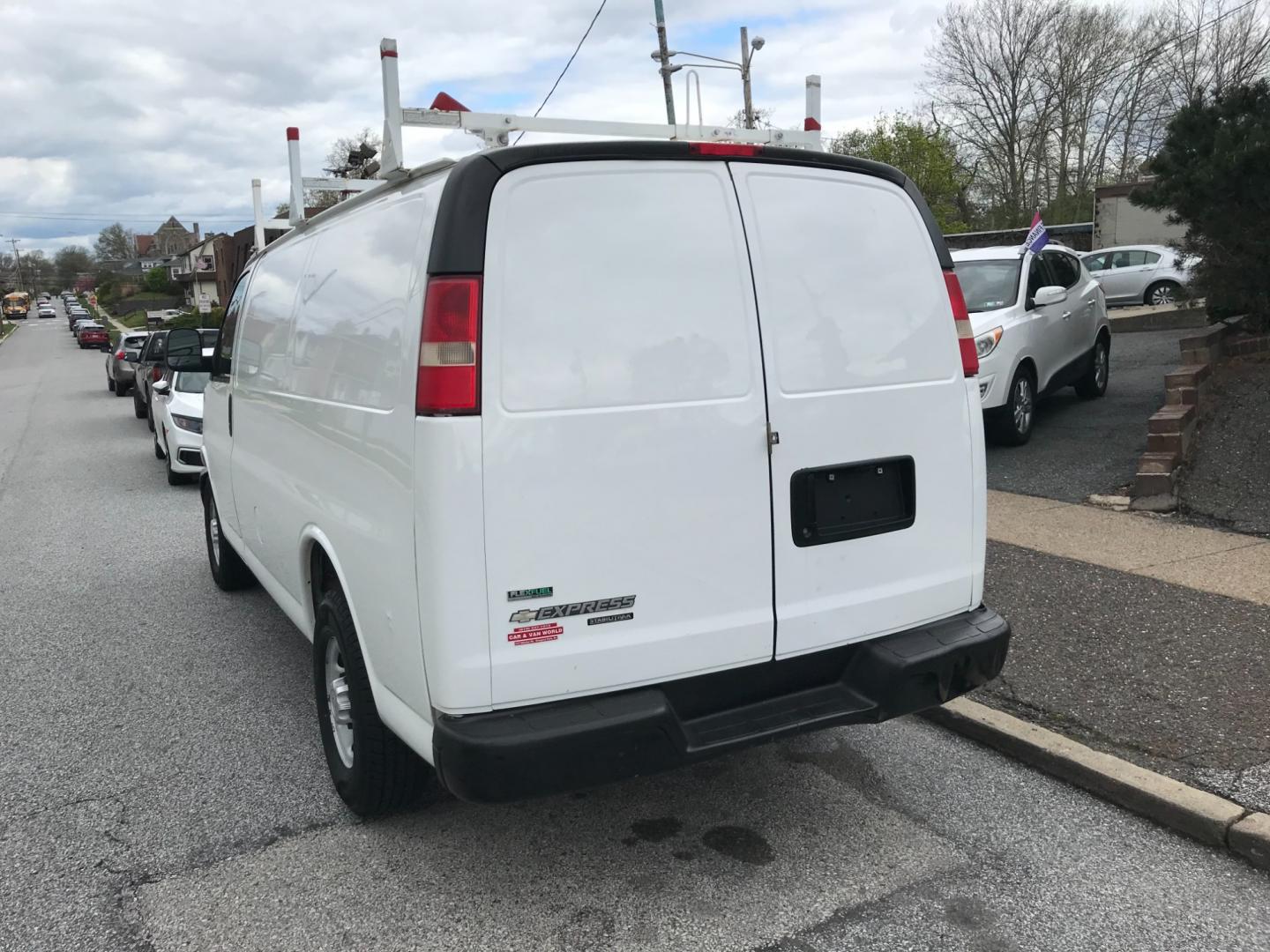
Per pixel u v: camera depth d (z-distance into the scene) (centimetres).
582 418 279
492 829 359
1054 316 992
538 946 289
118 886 325
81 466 1320
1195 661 448
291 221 450
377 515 304
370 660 325
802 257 318
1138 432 941
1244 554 585
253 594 683
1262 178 768
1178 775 360
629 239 289
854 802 371
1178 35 3944
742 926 297
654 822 360
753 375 305
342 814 372
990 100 4459
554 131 336
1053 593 543
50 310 10994
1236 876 317
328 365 360
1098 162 4372
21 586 718
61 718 472
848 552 327
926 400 344
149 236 15500
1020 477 821
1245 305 892
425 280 275
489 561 271
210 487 659
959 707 427
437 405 269
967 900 307
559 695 284
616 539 286
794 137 378
